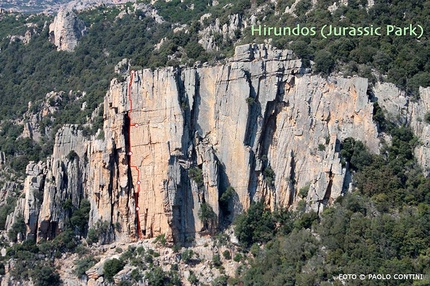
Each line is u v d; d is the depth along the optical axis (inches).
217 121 7490.2
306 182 7377.0
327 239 6840.6
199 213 7401.6
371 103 7347.4
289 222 7313.0
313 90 7440.9
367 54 7637.8
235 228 7381.9
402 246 6692.9
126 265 7416.3
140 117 7554.1
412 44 7859.3
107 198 7721.5
